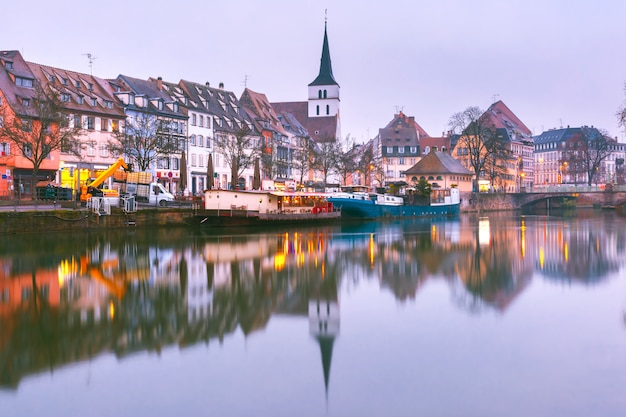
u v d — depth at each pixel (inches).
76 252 1503.4
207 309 880.3
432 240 1985.7
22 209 1961.1
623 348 685.9
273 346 702.5
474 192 4997.5
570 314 845.8
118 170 2785.4
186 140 3809.1
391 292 1012.5
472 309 880.3
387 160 6604.3
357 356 663.8
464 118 5187.0
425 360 650.2
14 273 1187.3
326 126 6678.2
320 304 917.8
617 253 1569.9
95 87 3314.5
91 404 541.3
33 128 2379.4
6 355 663.8
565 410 524.1
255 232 2241.6
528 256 1513.3
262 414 523.2
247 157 3705.7
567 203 5531.5
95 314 847.1
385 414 521.7
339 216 3043.8
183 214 2315.5
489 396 554.6
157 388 575.8
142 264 1321.4
